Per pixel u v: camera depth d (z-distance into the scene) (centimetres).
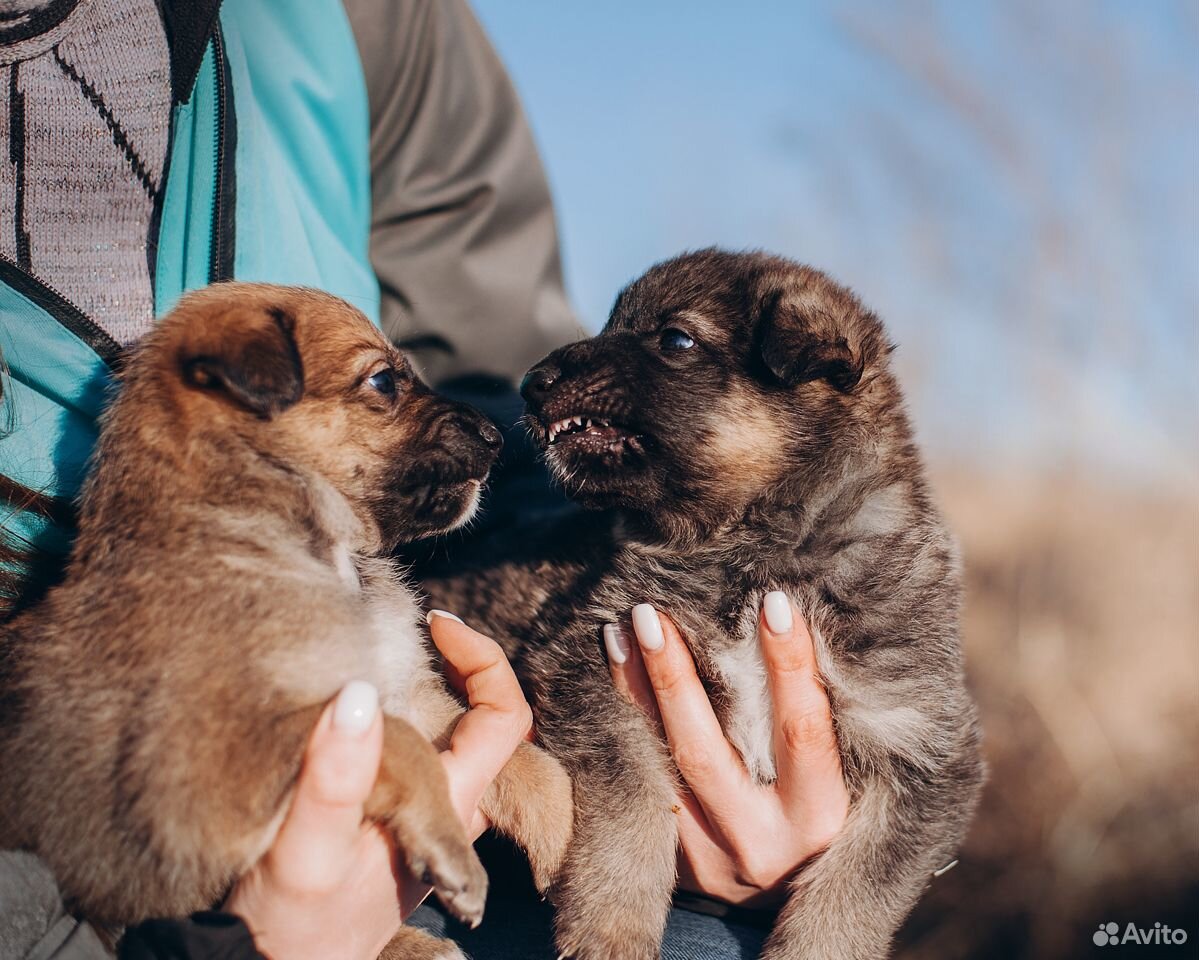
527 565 52
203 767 35
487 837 47
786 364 47
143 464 39
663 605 47
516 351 53
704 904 46
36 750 36
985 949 75
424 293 51
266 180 43
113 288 40
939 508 50
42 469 39
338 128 45
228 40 41
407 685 42
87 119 39
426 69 50
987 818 83
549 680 47
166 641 37
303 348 42
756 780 46
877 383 49
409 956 41
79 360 39
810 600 46
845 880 44
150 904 35
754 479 48
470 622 52
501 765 40
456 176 51
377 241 50
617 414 48
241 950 33
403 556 52
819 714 44
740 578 47
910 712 45
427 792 36
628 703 46
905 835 44
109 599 37
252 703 36
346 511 43
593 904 43
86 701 36
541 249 54
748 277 52
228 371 39
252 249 42
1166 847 78
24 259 38
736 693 46
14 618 38
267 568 39
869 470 47
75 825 35
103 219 39
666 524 49
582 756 45
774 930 44
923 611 46
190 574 38
